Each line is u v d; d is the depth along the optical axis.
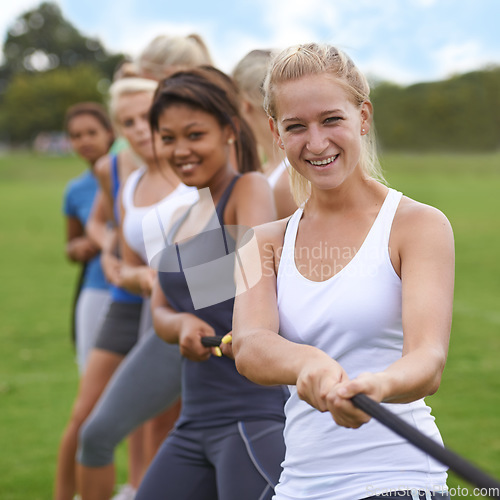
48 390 8.06
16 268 17.38
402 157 54.22
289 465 2.52
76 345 6.55
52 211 31.22
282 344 2.20
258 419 3.21
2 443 6.52
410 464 2.34
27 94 88.94
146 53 5.11
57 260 18.64
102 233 6.15
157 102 3.47
